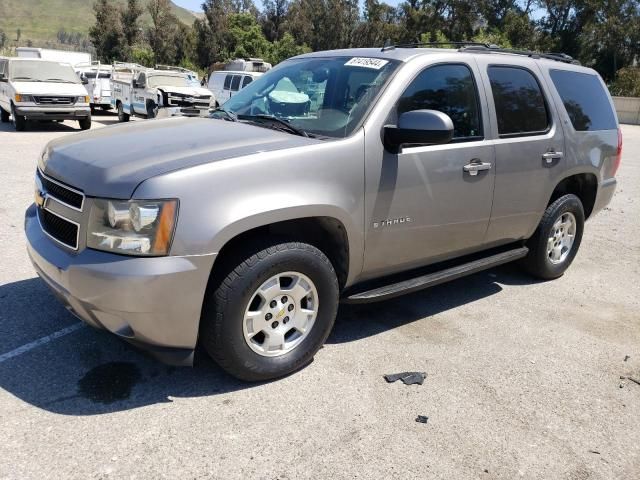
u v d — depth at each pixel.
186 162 2.99
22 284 4.60
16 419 2.93
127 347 3.69
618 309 4.96
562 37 59.19
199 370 3.51
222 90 21.19
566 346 4.20
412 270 4.33
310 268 3.34
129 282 2.80
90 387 3.26
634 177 13.03
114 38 57.94
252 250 3.13
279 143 3.31
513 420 3.24
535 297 5.12
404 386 3.49
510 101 4.52
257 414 3.11
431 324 4.40
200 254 2.88
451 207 4.07
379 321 4.40
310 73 4.20
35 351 3.61
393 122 3.68
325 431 3.01
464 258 4.70
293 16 60.25
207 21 58.97
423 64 3.91
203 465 2.70
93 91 22.58
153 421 2.99
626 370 3.90
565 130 4.99
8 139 13.67
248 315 3.21
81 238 2.97
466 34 57.75
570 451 3.01
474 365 3.81
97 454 2.72
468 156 4.09
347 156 3.43
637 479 2.83
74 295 2.95
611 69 57.22
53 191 3.26
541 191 4.83
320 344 3.58
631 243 7.20
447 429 3.11
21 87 15.22
